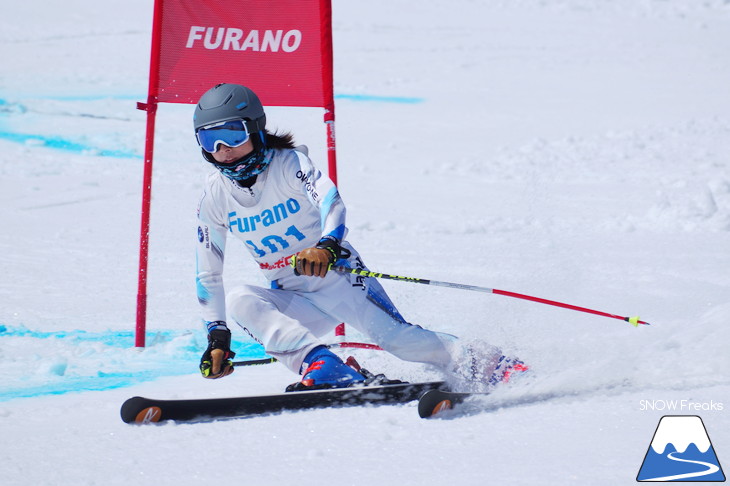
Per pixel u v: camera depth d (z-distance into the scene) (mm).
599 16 105000
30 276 24672
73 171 40281
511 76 71562
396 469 9273
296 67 18859
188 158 43812
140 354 17812
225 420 11922
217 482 9172
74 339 18875
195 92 18797
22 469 9898
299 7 18672
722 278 23484
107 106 55844
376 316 13719
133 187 37719
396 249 27953
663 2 110000
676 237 29203
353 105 58656
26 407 13789
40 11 92938
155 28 18469
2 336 19062
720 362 13930
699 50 84812
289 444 10445
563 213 33250
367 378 13203
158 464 9883
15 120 50812
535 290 22250
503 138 49156
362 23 94875
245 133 12469
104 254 27609
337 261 13312
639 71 73812
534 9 106875
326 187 12898
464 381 13180
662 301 20703
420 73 72125
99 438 11109
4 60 71938
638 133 48281
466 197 36656
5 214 32531
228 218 13531
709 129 49312
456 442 10172
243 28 18703
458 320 19688
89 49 78500
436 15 101500
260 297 13438
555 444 9922
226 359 13164
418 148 46781
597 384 13078
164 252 28016
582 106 58938
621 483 8492
